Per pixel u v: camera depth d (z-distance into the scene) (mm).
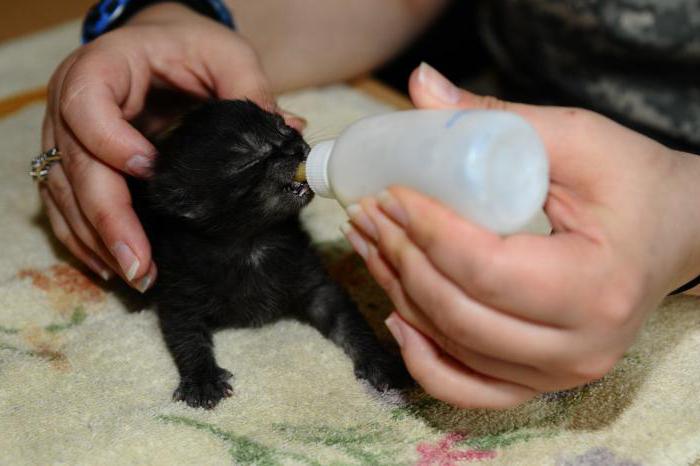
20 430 448
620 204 396
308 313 542
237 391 474
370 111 696
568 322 381
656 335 482
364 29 727
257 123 548
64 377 481
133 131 508
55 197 542
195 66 582
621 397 448
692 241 417
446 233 373
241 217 546
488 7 700
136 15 621
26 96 766
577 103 646
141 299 551
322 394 467
